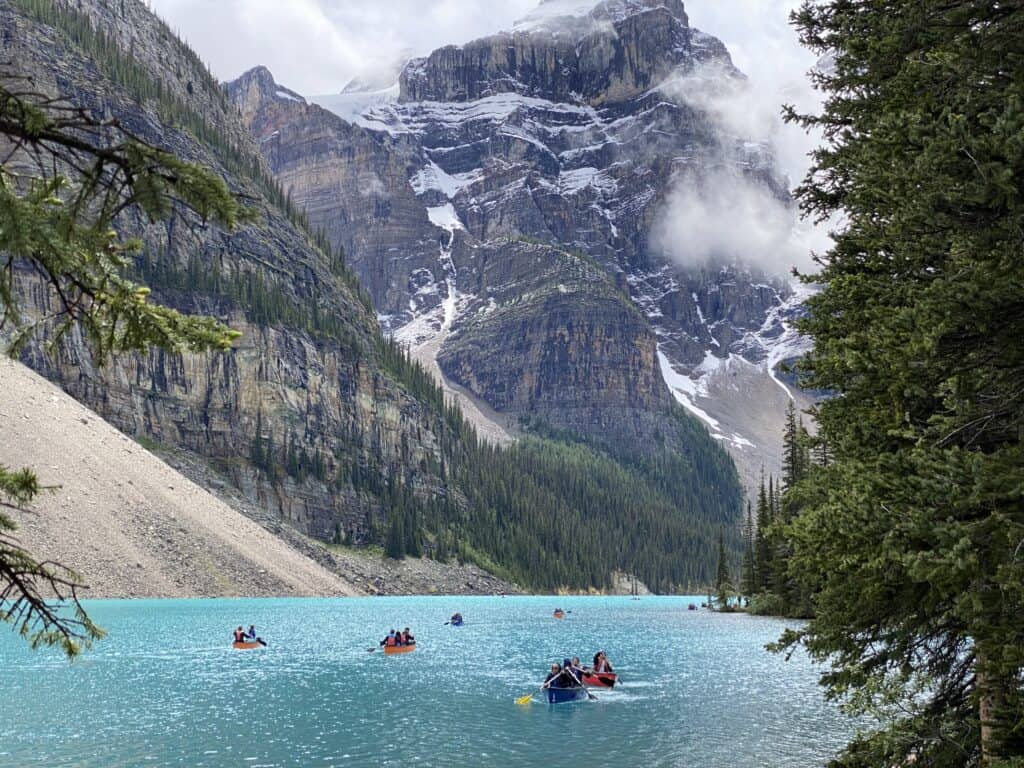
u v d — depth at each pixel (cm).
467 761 3284
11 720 3919
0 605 770
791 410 10125
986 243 1086
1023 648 1005
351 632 8575
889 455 1204
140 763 3175
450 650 7388
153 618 9231
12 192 640
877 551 1137
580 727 3947
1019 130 1022
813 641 1502
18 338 714
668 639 8625
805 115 1795
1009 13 1172
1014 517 1056
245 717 4075
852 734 3769
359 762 3244
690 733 3816
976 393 1191
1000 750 1169
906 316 1127
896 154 1195
